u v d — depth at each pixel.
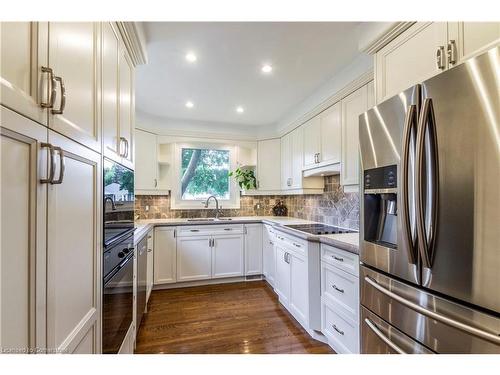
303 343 2.00
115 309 1.29
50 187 0.69
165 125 3.57
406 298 1.10
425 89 1.01
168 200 3.76
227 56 1.98
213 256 3.39
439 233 0.94
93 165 1.00
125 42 1.49
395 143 1.17
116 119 1.33
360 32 1.60
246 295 3.01
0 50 0.52
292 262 2.48
